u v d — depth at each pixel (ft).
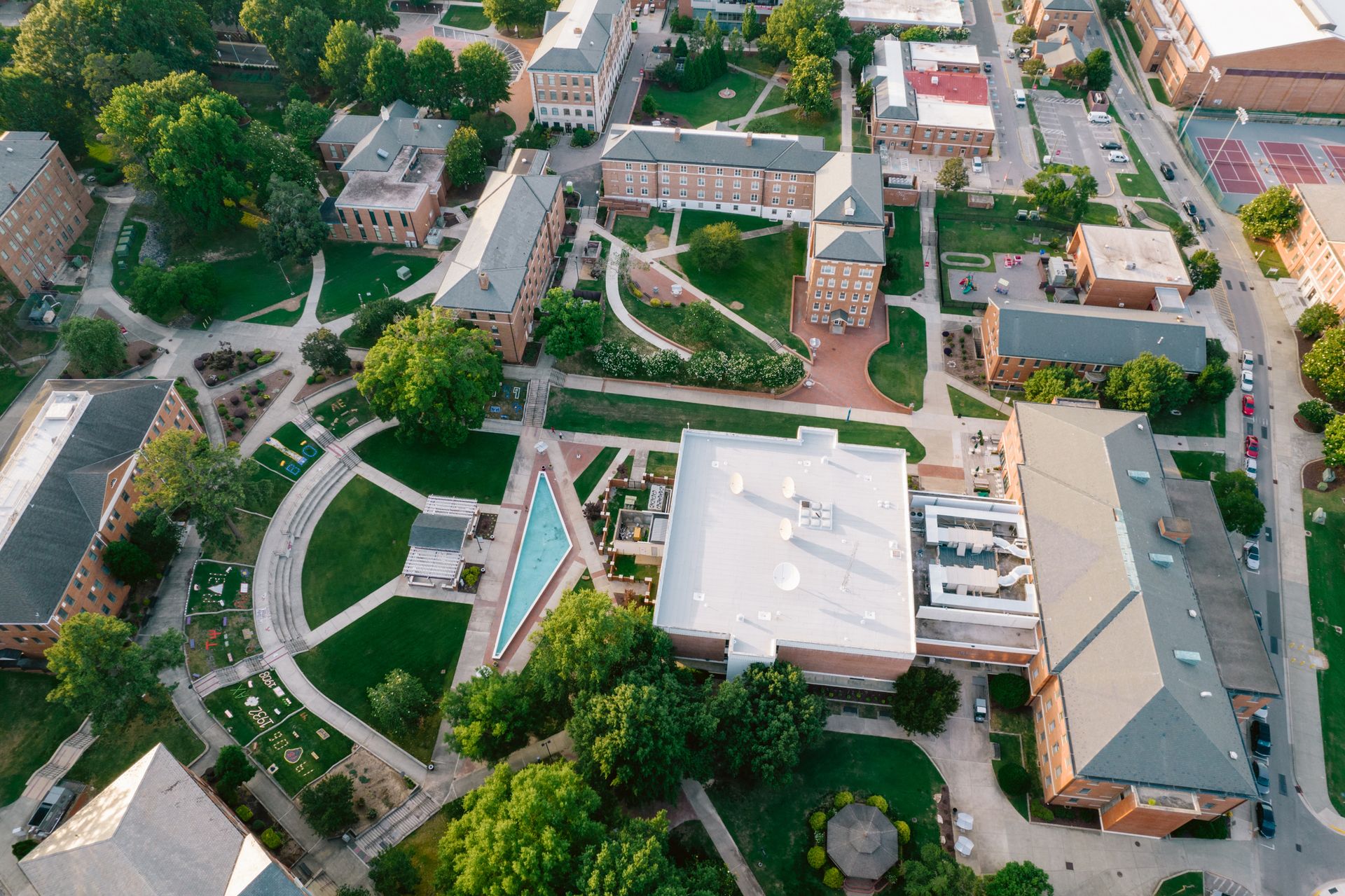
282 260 477.77
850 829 279.69
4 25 616.39
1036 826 297.53
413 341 376.89
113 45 524.52
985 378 440.04
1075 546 323.78
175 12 544.21
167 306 424.87
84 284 451.53
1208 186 559.79
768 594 316.40
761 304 474.90
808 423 415.44
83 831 243.60
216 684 317.83
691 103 613.11
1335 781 313.53
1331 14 607.37
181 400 381.40
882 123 564.71
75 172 496.64
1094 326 422.00
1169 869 290.15
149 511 341.21
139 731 302.45
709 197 522.06
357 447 394.52
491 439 402.72
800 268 497.87
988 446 407.23
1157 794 276.21
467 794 285.23
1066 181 551.59
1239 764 273.75
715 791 299.79
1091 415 369.30
